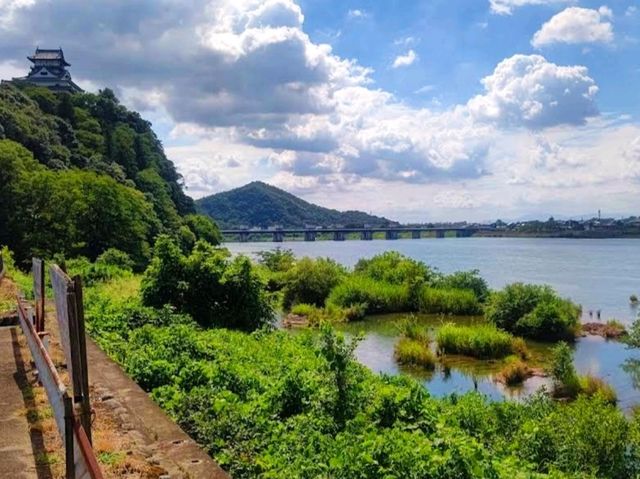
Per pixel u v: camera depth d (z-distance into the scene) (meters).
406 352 25.50
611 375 24.09
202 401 9.12
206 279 21.27
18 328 10.84
